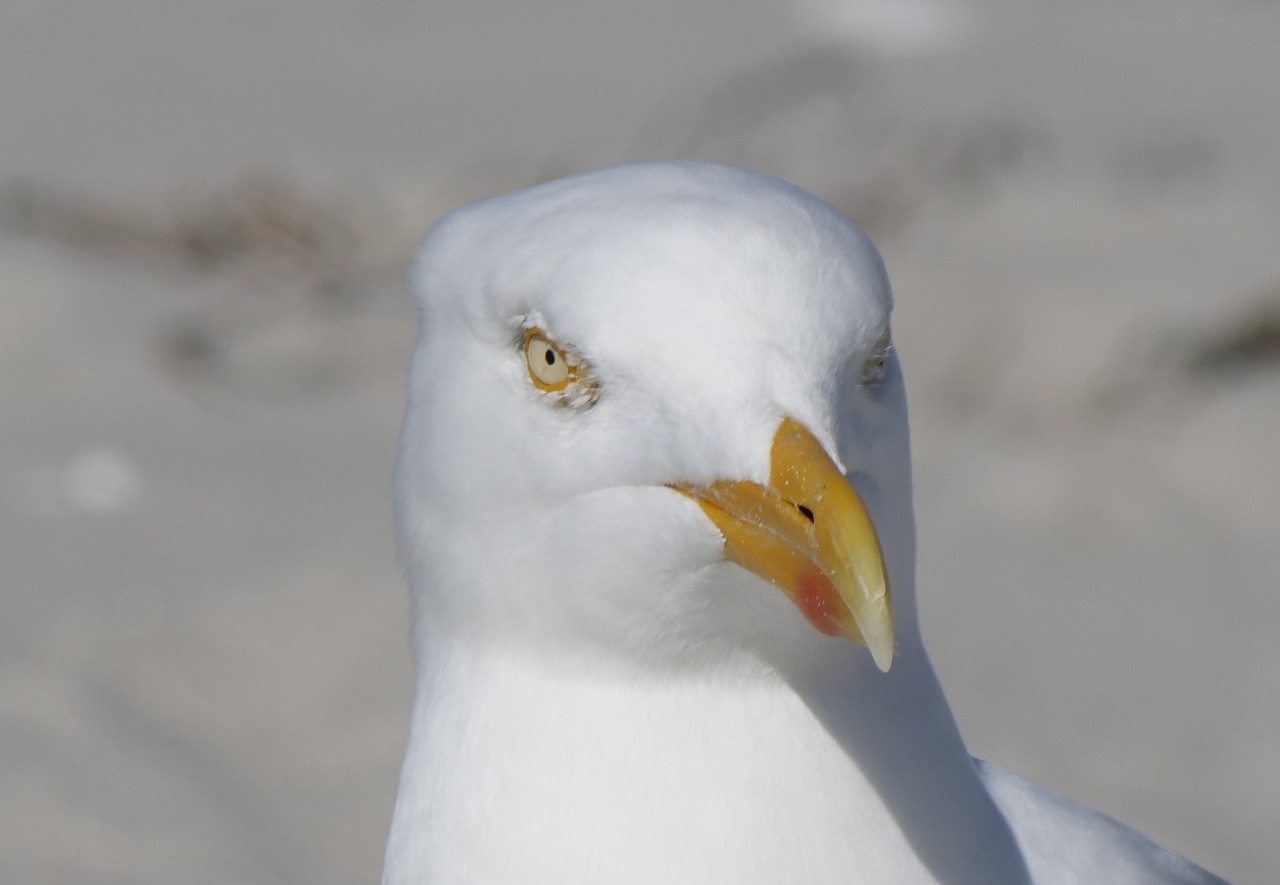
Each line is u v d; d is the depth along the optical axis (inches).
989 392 562.6
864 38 1195.3
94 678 397.1
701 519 155.1
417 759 171.6
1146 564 476.4
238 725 390.0
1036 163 831.1
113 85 1067.3
